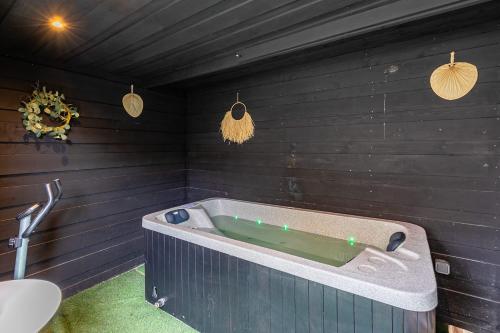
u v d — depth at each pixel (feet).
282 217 8.63
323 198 8.18
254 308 5.10
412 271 4.16
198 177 11.41
